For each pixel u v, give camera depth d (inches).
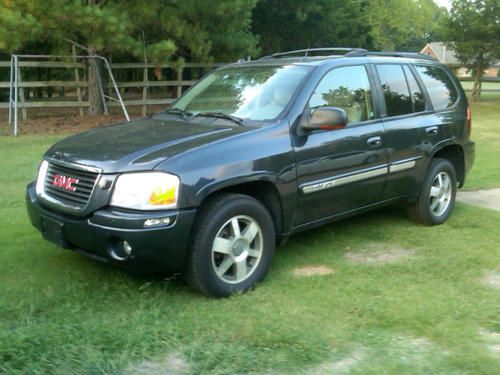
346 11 992.2
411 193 236.8
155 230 154.2
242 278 173.5
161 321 150.3
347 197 206.4
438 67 261.9
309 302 165.5
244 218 172.1
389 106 225.9
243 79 215.2
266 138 179.6
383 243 225.3
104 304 161.9
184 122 198.5
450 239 229.6
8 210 266.1
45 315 153.1
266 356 132.9
